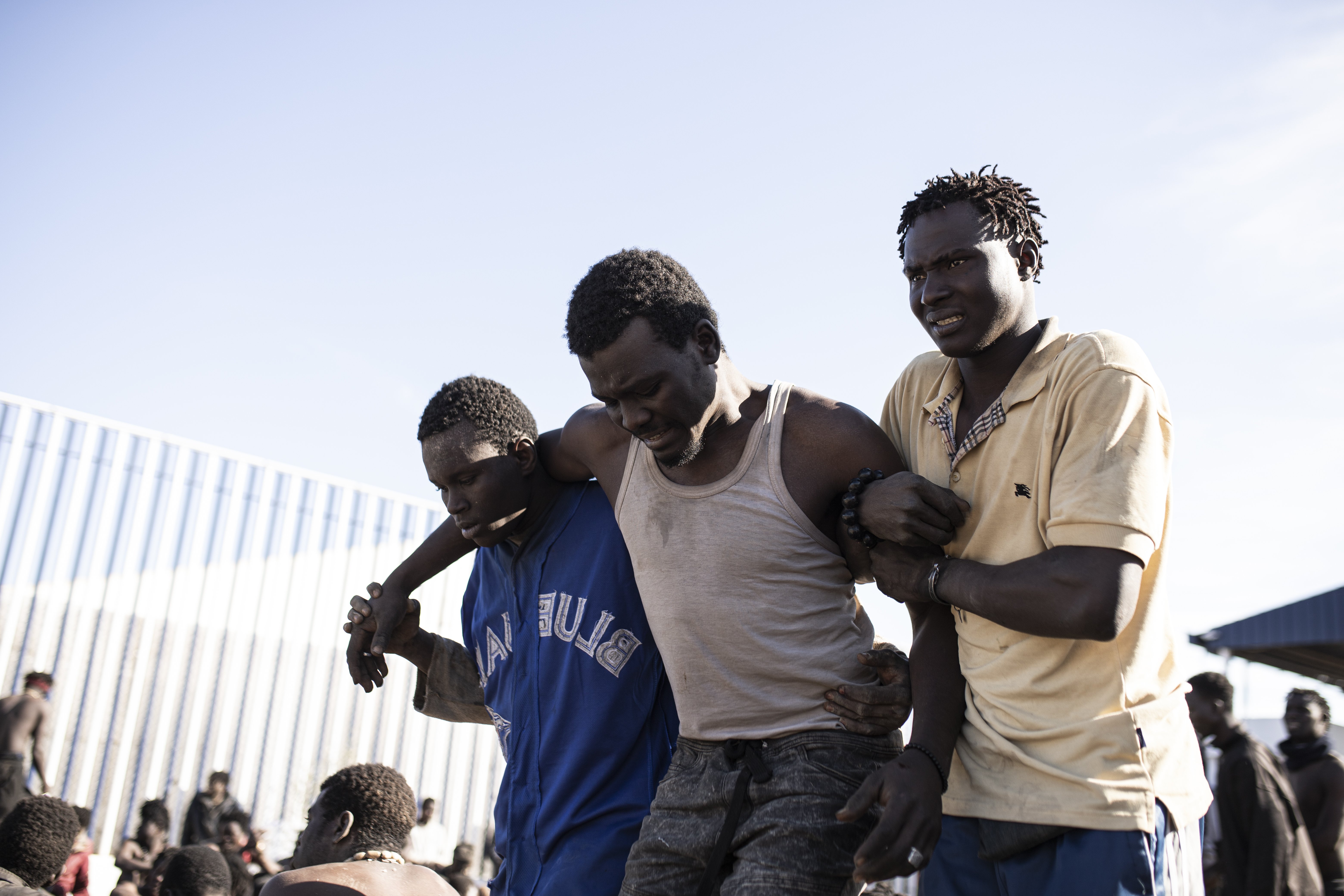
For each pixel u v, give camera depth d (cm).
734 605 202
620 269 198
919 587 183
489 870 835
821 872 187
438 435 242
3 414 677
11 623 659
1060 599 162
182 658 721
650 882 208
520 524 256
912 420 210
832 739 197
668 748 241
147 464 727
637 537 216
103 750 678
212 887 386
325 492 805
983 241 183
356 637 268
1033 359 187
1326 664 916
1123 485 165
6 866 334
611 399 199
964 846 187
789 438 207
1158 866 169
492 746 868
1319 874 486
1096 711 172
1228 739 456
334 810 279
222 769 723
